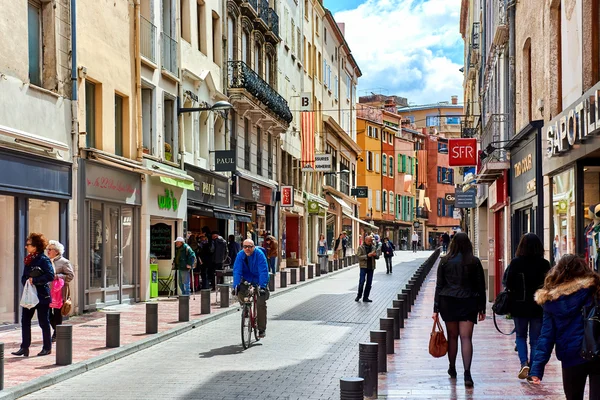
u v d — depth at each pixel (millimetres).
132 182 20281
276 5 38625
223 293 19250
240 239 31281
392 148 82438
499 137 22688
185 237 24141
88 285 17781
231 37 30734
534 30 17047
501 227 23172
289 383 9492
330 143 54094
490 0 28375
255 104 31406
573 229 13039
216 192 27656
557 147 13688
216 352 12188
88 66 17812
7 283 14570
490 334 14383
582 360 5875
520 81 19625
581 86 12539
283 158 41031
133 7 20594
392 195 82062
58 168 16250
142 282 20938
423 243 91125
